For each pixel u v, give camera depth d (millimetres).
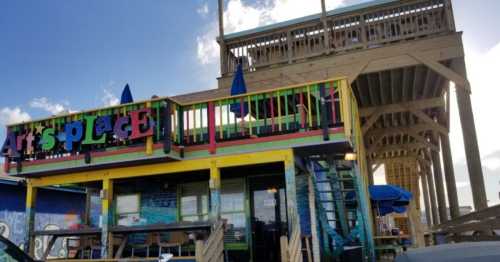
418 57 13891
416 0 14336
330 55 14812
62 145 9250
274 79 15250
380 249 12734
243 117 8477
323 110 7902
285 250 6598
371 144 21562
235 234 10266
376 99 18438
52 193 15148
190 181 10953
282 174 10211
